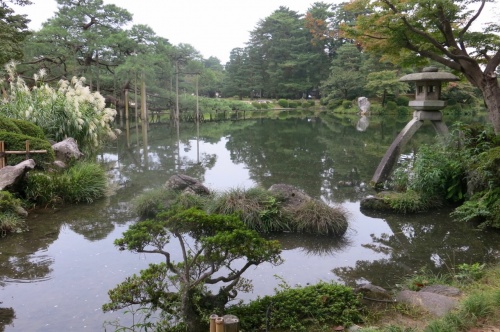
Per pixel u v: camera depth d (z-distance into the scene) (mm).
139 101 29266
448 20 7902
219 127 24047
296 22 46750
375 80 32938
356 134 19281
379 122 26266
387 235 5871
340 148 14820
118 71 23031
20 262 4789
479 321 3006
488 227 6109
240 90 47281
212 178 9688
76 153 9977
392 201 6961
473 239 5664
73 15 23547
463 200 7188
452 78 8094
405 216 6734
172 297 3229
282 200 6430
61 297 3916
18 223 6051
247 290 3557
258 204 6207
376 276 4496
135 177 9805
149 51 24797
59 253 5070
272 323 3230
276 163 11797
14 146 8250
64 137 11195
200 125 25531
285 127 23484
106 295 3959
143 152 13984
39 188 7086
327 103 42188
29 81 22516
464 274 4207
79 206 7234
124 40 23109
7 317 3547
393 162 8703
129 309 3668
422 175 7188
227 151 14281
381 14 7879
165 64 25156
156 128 23391
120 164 11602
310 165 11453
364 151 14047
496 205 6066
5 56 12859
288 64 43688
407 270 4664
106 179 8812
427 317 3324
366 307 3504
